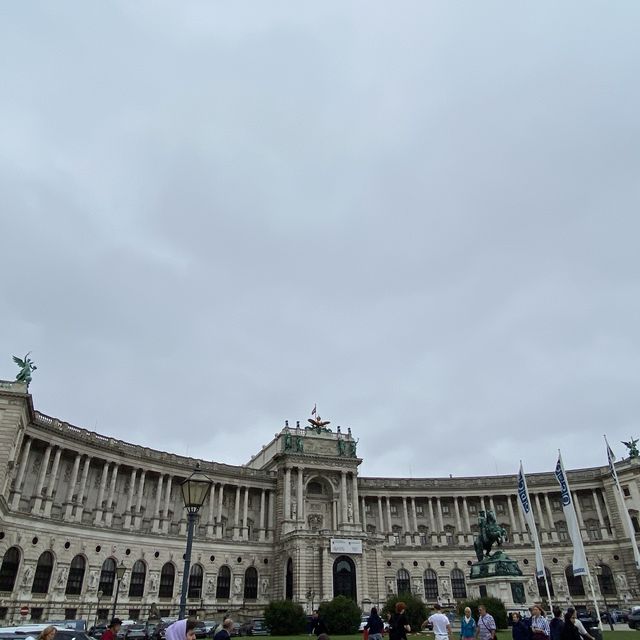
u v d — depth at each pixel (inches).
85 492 3604.8
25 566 2994.6
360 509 4884.4
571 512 2241.6
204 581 3954.2
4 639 1215.6
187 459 4212.6
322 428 4911.4
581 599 4549.7
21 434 3002.0
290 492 4434.1
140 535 3735.2
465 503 5044.3
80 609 3245.6
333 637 2292.1
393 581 4621.1
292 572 3946.9
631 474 4564.5
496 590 2365.9
